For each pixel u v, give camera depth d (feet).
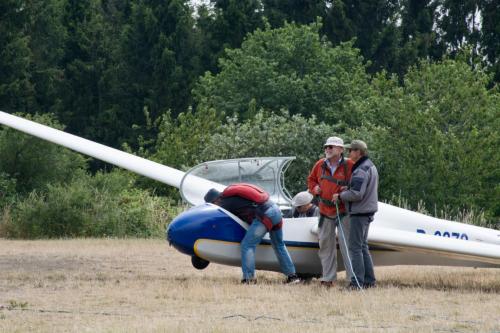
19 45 559.38
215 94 516.32
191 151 353.51
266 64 503.61
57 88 588.91
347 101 473.67
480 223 246.27
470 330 78.07
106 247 180.24
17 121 157.17
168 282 113.09
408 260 120.98
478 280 124.26
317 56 511.40
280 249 115.34
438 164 278.05
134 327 76.84
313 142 301.02
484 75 316.19
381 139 296.10
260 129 317.01
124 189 272.31
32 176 280.72
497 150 288.71
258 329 76.13
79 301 94.58
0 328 77.20
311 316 85.10
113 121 570.05
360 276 108.06
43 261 145.89
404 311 88.17
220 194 118.73
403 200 275.59
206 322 80.48
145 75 597.11
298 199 121.60
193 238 115.03
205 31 625.82
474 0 608.19
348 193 107.86
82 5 618.44
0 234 229.45
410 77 331.36
